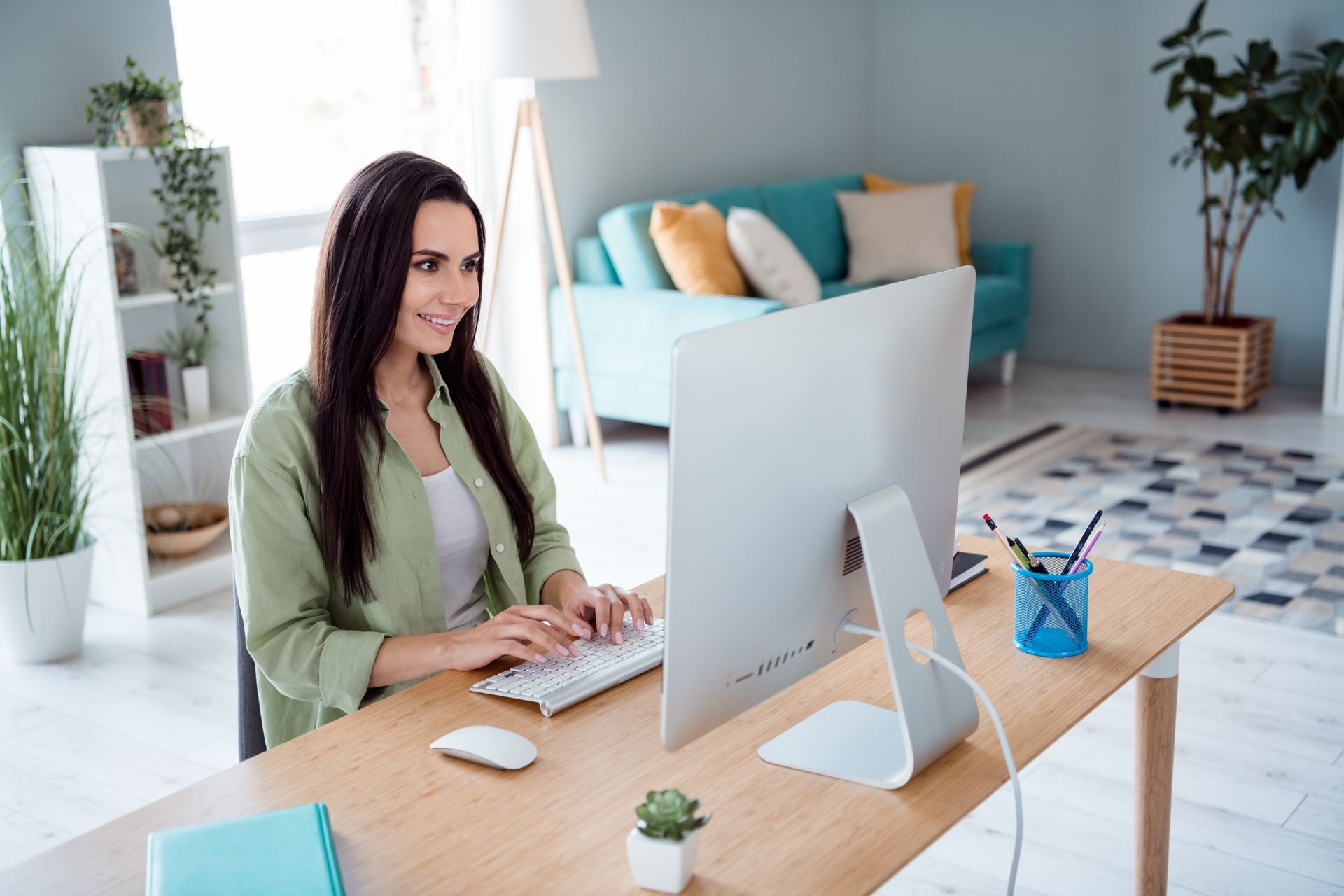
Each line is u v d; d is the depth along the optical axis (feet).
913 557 4.17
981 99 21.15
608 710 4.66
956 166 21.62
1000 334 18.85
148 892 3.40
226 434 12.48
